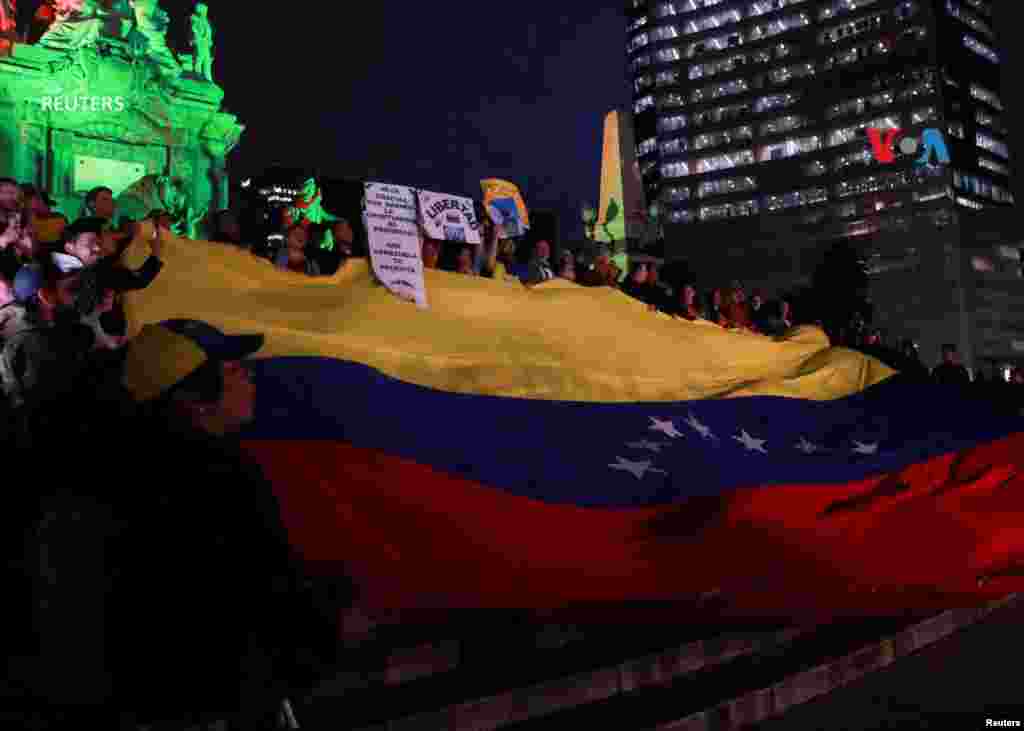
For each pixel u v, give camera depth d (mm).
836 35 125250
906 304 115312
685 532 7086
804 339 12930
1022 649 6691
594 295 11086
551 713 4527
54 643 2418
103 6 52562
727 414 10359
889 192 118812
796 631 6512
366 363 7941
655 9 138750
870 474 9516
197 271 8180
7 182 7684
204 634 2523
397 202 9508
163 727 3275
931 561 7211
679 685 5109
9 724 2379
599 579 5652
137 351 2840
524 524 6523
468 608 4844
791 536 7355
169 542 2533
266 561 2639
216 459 2680
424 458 6879
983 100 126875
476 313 9836
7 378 5602
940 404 11836
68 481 2512
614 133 33812
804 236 122812
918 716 5004
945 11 121750
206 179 54656
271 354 7352
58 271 7086
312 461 6172
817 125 124938
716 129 132375
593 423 8867
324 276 9086
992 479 9609
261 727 2758
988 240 116062
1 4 50562
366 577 4758
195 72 55469
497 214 11711
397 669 4547
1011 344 115812
